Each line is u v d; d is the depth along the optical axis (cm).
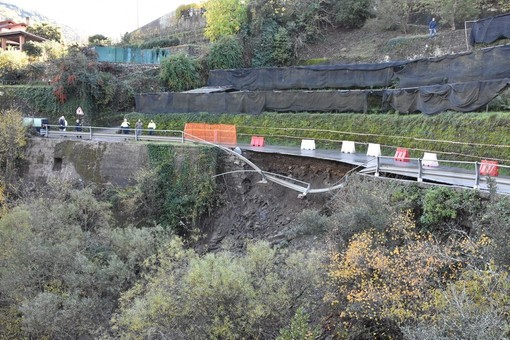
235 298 1104
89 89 3291
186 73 3369
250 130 2695
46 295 1341
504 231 1001
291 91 2670
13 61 3700
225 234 2092
